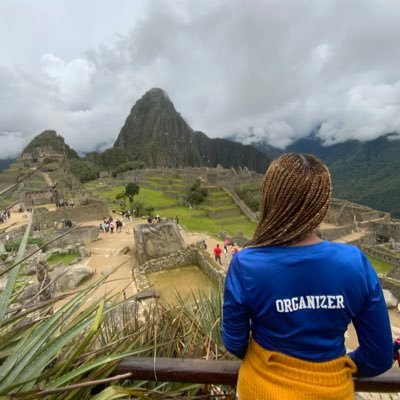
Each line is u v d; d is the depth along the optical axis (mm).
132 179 78375
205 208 54781
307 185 1578
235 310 1661
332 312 1520
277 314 1561
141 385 2436
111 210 41469
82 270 14828
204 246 20156
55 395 1788
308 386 1528
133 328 3176
